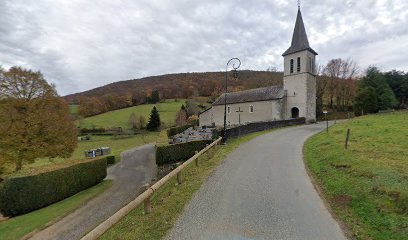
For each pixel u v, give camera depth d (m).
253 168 10.89
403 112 35.28
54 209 13.69
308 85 39.53
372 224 5.57
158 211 6.75
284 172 10.20
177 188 8.73
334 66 61.81
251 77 81.06
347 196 7.09
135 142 49.75
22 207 13.23
